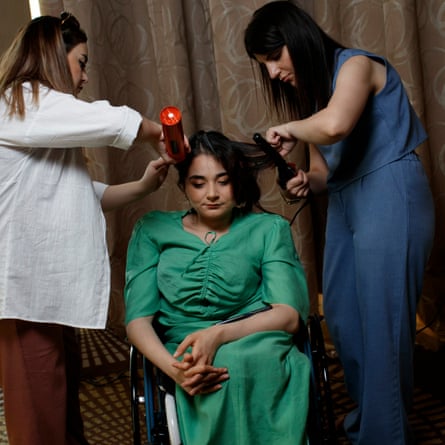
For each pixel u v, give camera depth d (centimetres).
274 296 113
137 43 207
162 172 126
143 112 211
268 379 100
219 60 199
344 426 139
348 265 131
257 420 99
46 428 109
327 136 110
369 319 120
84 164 113
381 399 120
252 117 201
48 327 109
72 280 105
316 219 210
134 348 113
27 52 107
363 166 121
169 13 197
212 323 113
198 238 118
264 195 199
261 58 125
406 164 119
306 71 119
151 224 124
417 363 187
